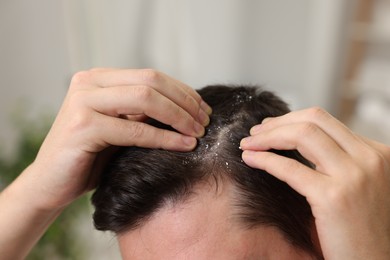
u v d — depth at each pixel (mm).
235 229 418
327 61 1670
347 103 1765
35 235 606
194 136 459
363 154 391
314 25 1667
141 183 429
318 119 406
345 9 1594
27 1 1424
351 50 1678
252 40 1813
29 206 558
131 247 445
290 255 433
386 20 1580
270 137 418
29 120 1419
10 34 1459
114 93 440
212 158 444
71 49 1446
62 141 488
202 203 423
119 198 439
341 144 396
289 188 440
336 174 383
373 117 1686
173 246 419
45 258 1166
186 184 427
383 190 386
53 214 594
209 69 1823
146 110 438
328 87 1716
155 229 427
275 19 1771
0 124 1485
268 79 1870
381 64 1647
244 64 1852
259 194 427
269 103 538
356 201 375
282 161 404
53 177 513
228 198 425
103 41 1462
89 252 1318
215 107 515
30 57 1497
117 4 1462
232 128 471
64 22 1437
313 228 454
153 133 446
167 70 1687
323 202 377
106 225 464
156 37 1606
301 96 1798
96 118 454
